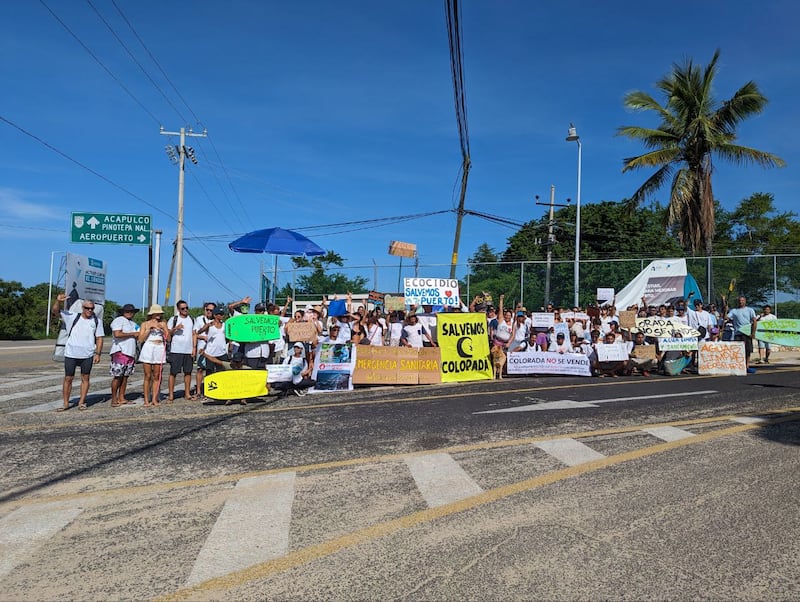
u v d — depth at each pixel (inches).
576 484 206.8
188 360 407.2
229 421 324.5
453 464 233.6
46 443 275.1
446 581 135.3
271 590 132.0
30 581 137.5
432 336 557.9
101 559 149.2
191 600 128.1
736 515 175.9
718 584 133.7
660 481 209.3
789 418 320.2
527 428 300.0
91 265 727.7
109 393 449.1
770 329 570.3
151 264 1020.5
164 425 314.8
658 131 898.1
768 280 729.6
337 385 448.8
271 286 908.6
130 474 223.9
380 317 587.2
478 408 360.2
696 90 873.5
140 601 127.7
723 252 1571.1
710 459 238.2
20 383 516.4
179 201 1001.5
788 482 207.3
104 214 943.0
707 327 615.5
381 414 341.7
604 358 538.0
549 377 528.4
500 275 850.8
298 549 154.0
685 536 160.7
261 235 624.1
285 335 518.9
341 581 135.9
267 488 205.0
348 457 245.9
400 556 149.2
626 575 138.0
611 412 343.0
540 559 146.7
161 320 391.5
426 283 660.1
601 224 1630.2
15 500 195.5
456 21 386.0
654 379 506.6
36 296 1942.7
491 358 517.7
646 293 774.5
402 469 227.1
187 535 164.1
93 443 274.2
